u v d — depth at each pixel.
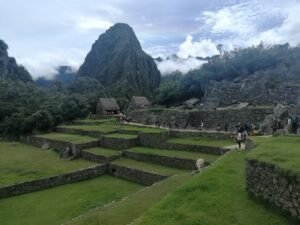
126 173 27.34
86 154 33.91
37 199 22.34
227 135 29.61
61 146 39.25
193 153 27.97
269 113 33.75
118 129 42.41
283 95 42.94
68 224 11.56
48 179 25.48
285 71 53.75
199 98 69.38
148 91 142.50
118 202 13.80
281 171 8.61
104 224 11.18
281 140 14.22
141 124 48.84
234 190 10.91
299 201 7.84
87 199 21.48
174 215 9.48
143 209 12.58
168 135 34.16
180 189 11.70
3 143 50.50
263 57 73.38
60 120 59.34
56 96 79.88
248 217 8.81
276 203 8.87
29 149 43.19
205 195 10.72
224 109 39.53
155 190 15.32
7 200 22.36
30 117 54.53
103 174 29.45
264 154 10.48
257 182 9.86
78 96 80.69
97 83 124.81
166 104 75.31
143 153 29.95
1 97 69.81
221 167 14.23
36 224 17.28
